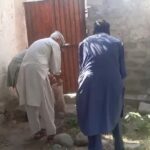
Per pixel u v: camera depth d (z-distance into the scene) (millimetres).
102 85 2025
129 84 3379
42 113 2609
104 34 2182
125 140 2568
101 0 3314
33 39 3592
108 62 2045
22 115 3199
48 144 2609
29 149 2570
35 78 2572
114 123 2059
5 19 3400
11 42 3504
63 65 3535
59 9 3473
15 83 2943
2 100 3273
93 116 2020
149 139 2549
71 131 2791
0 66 3252
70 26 3469
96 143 2076
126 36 3312
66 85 3570
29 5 3543
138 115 2875
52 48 2652
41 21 3541
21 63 2725
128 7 3262
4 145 2670
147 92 3338
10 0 3518
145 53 3297
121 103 2096
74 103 3449
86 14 3412
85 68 2076
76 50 3500
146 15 3232
